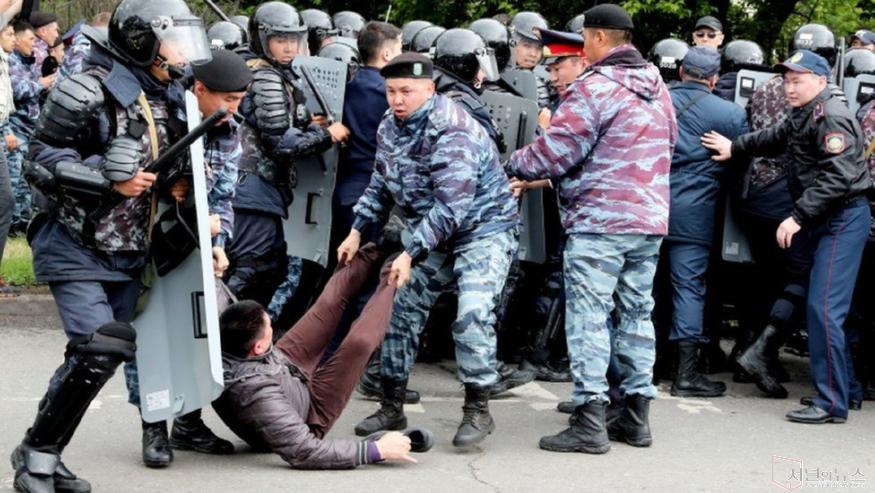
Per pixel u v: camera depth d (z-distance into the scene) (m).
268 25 7.10
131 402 5.34
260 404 5.26
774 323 7.40
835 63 9.05
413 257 5.57
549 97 8.48
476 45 6.63
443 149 5.59
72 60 6.34
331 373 5.49
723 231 7.72
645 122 5.75
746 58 8.54
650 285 5.96
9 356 7.66
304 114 7.18
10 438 5.73
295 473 5.29
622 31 5.82
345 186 7.36
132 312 5.07
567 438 5.88
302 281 8.38
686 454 5.96
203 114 5.17
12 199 5.81
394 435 5.43
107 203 4.75
